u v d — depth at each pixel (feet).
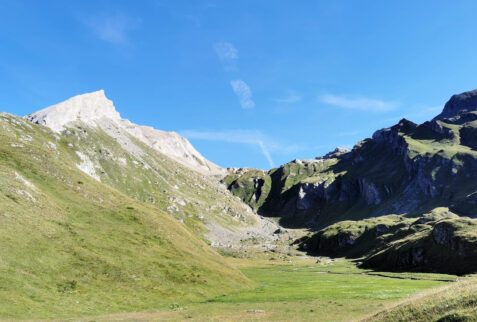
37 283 134.62
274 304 166.81
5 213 164.25
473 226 417.90
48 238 169.89
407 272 430.61
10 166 229.86
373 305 151.12
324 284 280.31
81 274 156.46
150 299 161.38
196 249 264.93
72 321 112.47
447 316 68.18
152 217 271.49
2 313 107.96
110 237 208.44
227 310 147.95
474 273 336.70
